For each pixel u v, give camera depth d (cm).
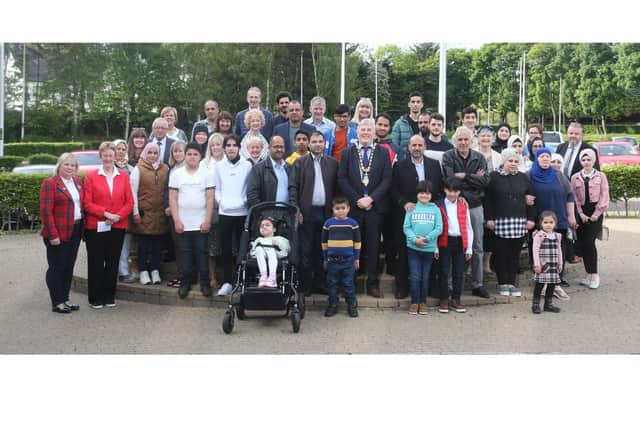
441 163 889
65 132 5788
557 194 901
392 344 700
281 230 811
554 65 6322
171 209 857
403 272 866
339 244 806
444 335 733
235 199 851
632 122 6875
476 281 880
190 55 5616
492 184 880
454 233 824
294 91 6212
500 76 7388
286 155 968
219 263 937
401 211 855
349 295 818
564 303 877
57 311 838
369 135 854
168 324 784
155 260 926
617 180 1800
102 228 852
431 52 8069
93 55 5509
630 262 1160
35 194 1572
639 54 5478
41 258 1243
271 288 746
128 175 877
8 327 774
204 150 1018
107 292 867
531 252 968
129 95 5553
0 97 2808
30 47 5738
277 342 709
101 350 682
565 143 1020
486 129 931
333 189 867
